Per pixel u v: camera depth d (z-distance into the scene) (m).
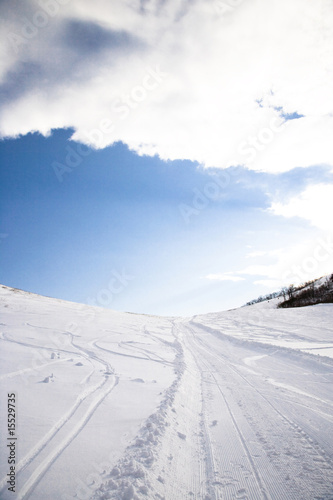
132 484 2.48
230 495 2.58
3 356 6.39
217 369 8.41
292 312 29.28
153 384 5.79
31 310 16.67
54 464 2.66
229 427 4.13
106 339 11.16
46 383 4.89
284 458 3.21
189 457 3.30
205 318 39.88
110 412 4.06
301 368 8.08
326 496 2.52
